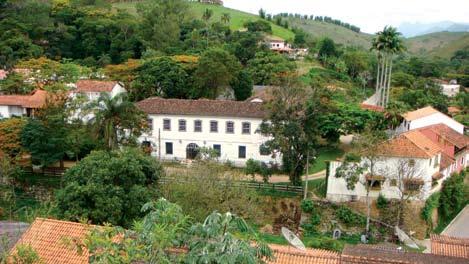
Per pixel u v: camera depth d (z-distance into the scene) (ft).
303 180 163.63
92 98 211.41
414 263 68.59
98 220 102.99
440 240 85.81
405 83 337.31
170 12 397.80
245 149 182.80
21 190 163.84
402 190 138.00
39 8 343.46
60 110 171.73
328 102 156.46
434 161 144.66
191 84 232.32
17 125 167.02
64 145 166.91
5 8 340.80
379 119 194.29
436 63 456.86
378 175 139.33
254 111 181.68
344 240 137.90
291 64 313.12
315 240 128.88
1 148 161.79
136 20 364.17
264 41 382.22
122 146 156.76
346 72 375.45
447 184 155.12
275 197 149.79
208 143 185.57
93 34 332.80
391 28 242.99
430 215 142.61
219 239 45.29
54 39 326.65
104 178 107.65
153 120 187.52
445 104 287.28
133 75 246.88
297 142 147.74
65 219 102.73
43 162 163.94
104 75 253.24
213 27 404.16
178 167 175.52
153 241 44.78
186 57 257.96
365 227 139.23
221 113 182.19
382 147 139.64
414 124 194.70
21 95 226.99
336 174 140.77
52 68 248.73
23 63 264.11
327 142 196.34
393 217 139.33
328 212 143.13
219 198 119.34
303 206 143.54
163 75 231.30
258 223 140.36
